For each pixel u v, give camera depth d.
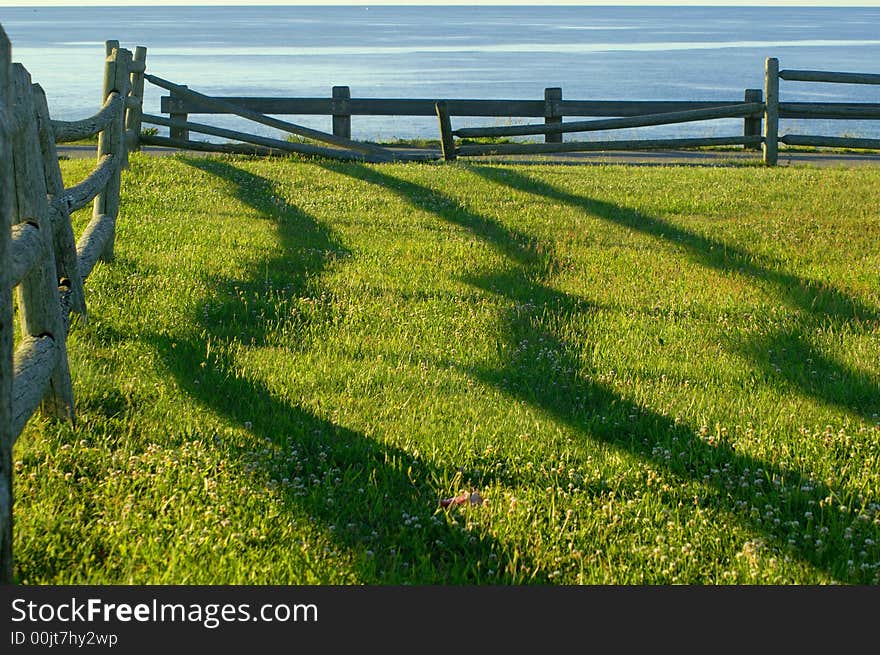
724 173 15.98
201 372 6.49
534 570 4.34
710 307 8.55
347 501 4.88
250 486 4.93
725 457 5.51
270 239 10.70
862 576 4.33
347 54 135.38
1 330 3.54
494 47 173.00
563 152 18.69
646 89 66.50
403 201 13.22
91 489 4.80
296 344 7.26
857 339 7.64
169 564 4.17
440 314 8.16
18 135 4.92
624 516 4.80
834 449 5.61
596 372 6.93
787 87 65.75
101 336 7.07
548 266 9.98
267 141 17.42
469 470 5.31
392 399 6.26
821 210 12.88
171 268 9.16
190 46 167.25
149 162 15.02
